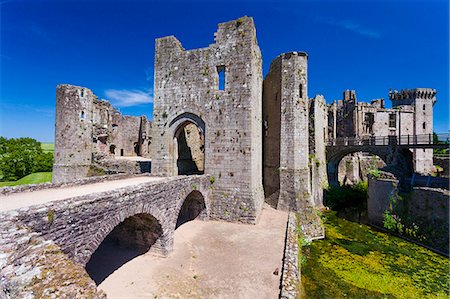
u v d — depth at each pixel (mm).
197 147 30219
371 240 20828
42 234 7301
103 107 36094
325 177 35812
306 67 23516
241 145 19406
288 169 22516
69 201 8398
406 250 18938
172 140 21922
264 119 27250
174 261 13156
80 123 29750
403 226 21703
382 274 15344
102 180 16484
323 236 20906
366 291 13555
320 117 33594
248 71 19484
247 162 19188
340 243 19984
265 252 14102
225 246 14922
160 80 22172
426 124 48469
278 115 23766
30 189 12023
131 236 14586
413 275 15305
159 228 13641
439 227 19188
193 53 21188
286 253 13141
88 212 8859
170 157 21828
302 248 18500
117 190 10523
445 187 21203
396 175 25234
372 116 45438
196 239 15977
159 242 13836
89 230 8883
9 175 47062
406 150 30078
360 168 41406
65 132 28984
